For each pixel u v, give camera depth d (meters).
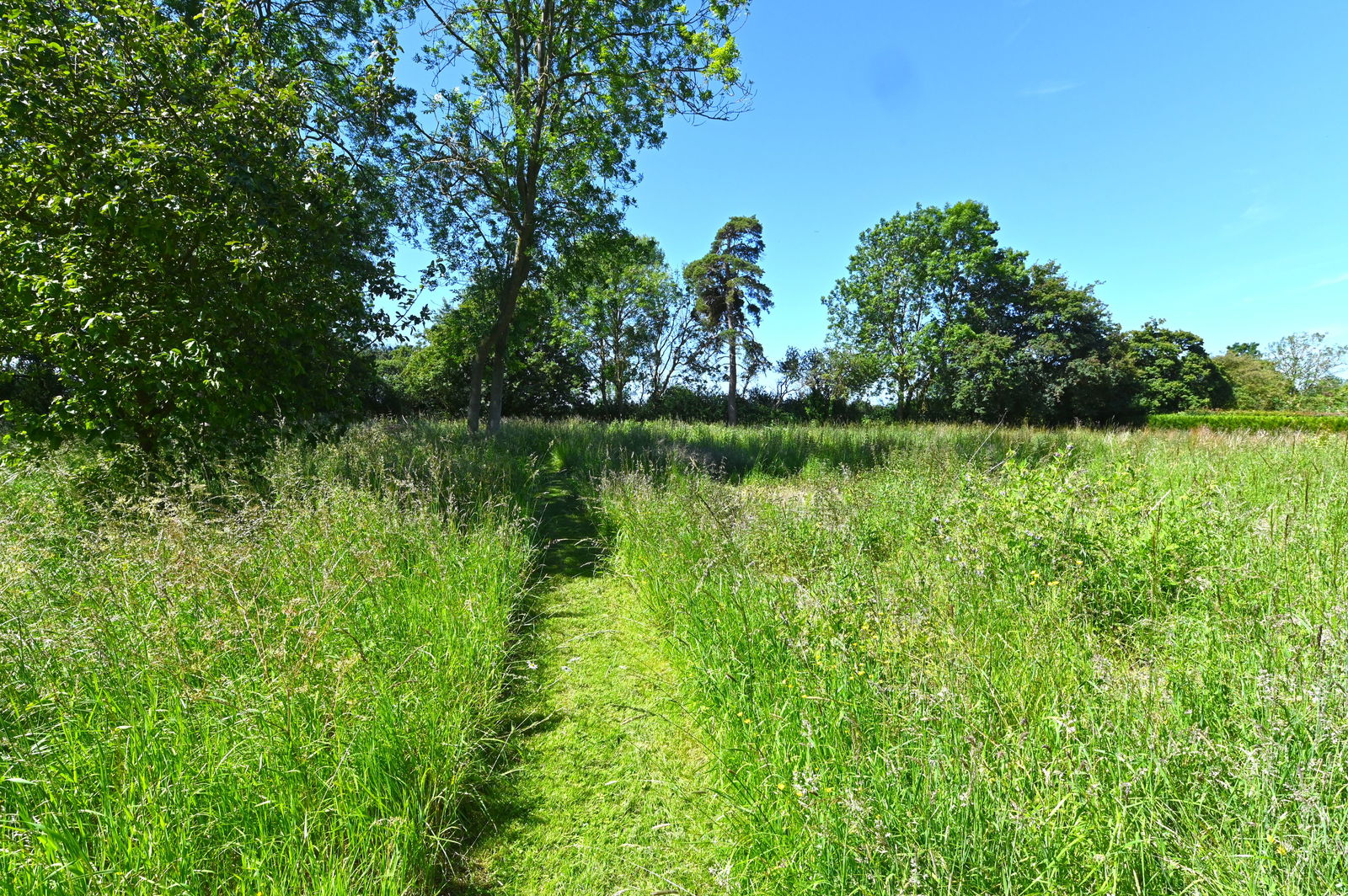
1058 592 3.25
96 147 4.77
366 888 1.93
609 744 2.98
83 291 4.43
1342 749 1.77
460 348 15.27
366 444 8.12
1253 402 37.38
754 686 2.81
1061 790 1.83
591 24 11.50
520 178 12.48
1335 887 1.44
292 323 5.68
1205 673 2.40
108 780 2.06
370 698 2.60
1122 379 27.98
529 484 8.11
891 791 1.91
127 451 4.94
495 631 3.80
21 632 2.44
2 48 4.29
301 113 5.89
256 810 2.08
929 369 28.36
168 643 2.57
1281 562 3.33
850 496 5.64
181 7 7.07
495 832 2.45
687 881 2.13
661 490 6.98
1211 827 1.70
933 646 2.59
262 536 3.96
